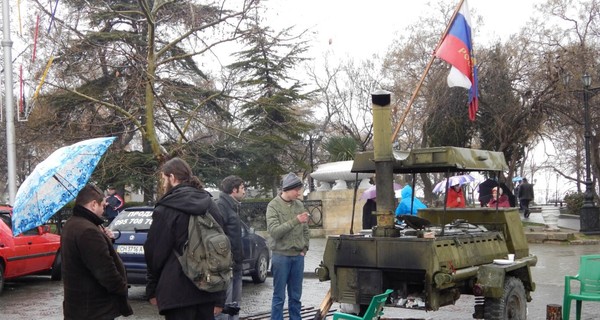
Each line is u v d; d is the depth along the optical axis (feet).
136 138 103.86
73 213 17.63
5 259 42.68
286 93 78.69
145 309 36.83
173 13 55.21
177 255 16.66
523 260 27.84
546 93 94.58
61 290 45.03
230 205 26.73
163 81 57.06
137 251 38.22
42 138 67.82
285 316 32.04
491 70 97.76
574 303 36.99
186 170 17.81
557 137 132.77
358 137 133.49
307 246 28.17
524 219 100.22
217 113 79.82
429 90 103.60
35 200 18.19
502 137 98.43
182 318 16.78
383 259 24.49
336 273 25.85
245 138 75.82
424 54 114.93
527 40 101.24
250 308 36.58
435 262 23.36
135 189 78.43
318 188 91.81
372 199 43.11
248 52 85.71
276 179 95.40
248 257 44.98
